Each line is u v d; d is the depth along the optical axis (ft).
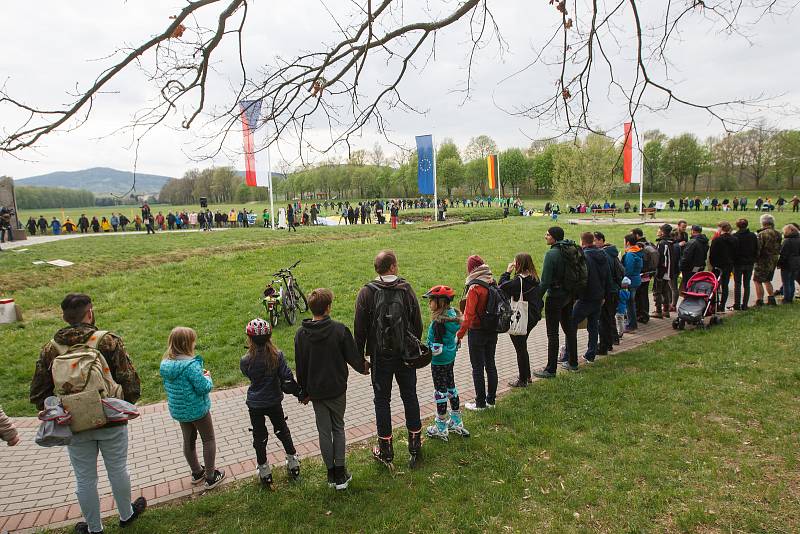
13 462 16.58
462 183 308.81
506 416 17.54
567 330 22.38
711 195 232.73
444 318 15.67
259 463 13.84
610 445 15.03
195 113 12.04
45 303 40.50
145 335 31.01
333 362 13.29
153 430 18.69
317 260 57.52
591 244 23.59
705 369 20.95
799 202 139.95
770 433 15.17
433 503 12.65
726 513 11.48
